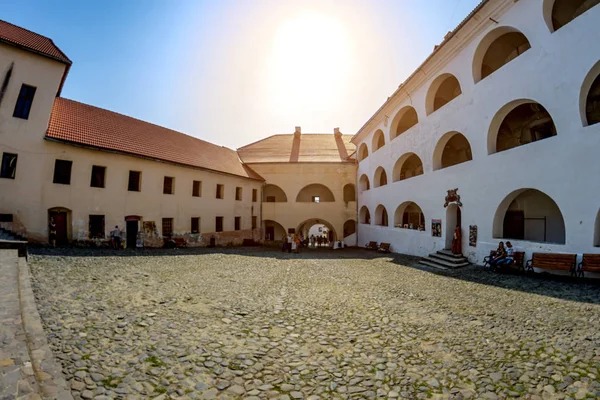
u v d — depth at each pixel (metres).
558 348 5.08
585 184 9.77
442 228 17.38
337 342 5.61
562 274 10.48
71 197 17.22
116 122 22.45
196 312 7.06
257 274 12.88
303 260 19.12
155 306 7.26
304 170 34.19
